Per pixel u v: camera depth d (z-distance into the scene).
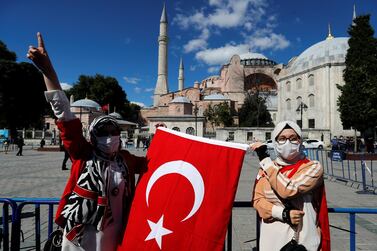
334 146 36.09
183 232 2.75
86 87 72.12
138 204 2.94
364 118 30.02
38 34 2.75
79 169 2.96
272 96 75.50
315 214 2.81
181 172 2.88
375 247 5.53
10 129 51.59
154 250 2.74
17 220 3.69
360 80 30.73
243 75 78.19
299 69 58.97
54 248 3.51
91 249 2.81
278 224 2.81
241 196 10.07
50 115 61.16
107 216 2.85
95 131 2.93
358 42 31.81
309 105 56.19
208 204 2.79
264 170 2.93
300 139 2.93
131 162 3.17
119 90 73.62
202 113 68.00
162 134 3.21
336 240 5.87
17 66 47.22
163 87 88.38
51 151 35.34
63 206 2.91
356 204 9.05
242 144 2.90
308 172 2.73
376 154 24.91
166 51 89.25
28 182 12.43
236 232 6.39
